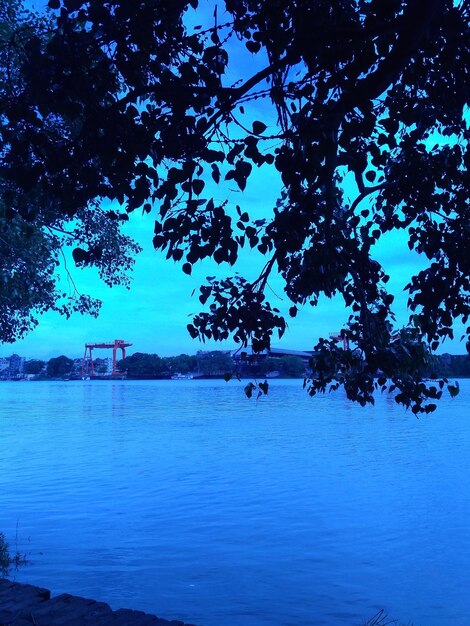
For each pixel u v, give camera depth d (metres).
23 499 23.08
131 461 36.62
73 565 13.61
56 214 11.25
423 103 5.75
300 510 21.19
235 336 6.34
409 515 20.47
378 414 98.75
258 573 13.48
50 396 194.62
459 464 35.69
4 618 5.35
